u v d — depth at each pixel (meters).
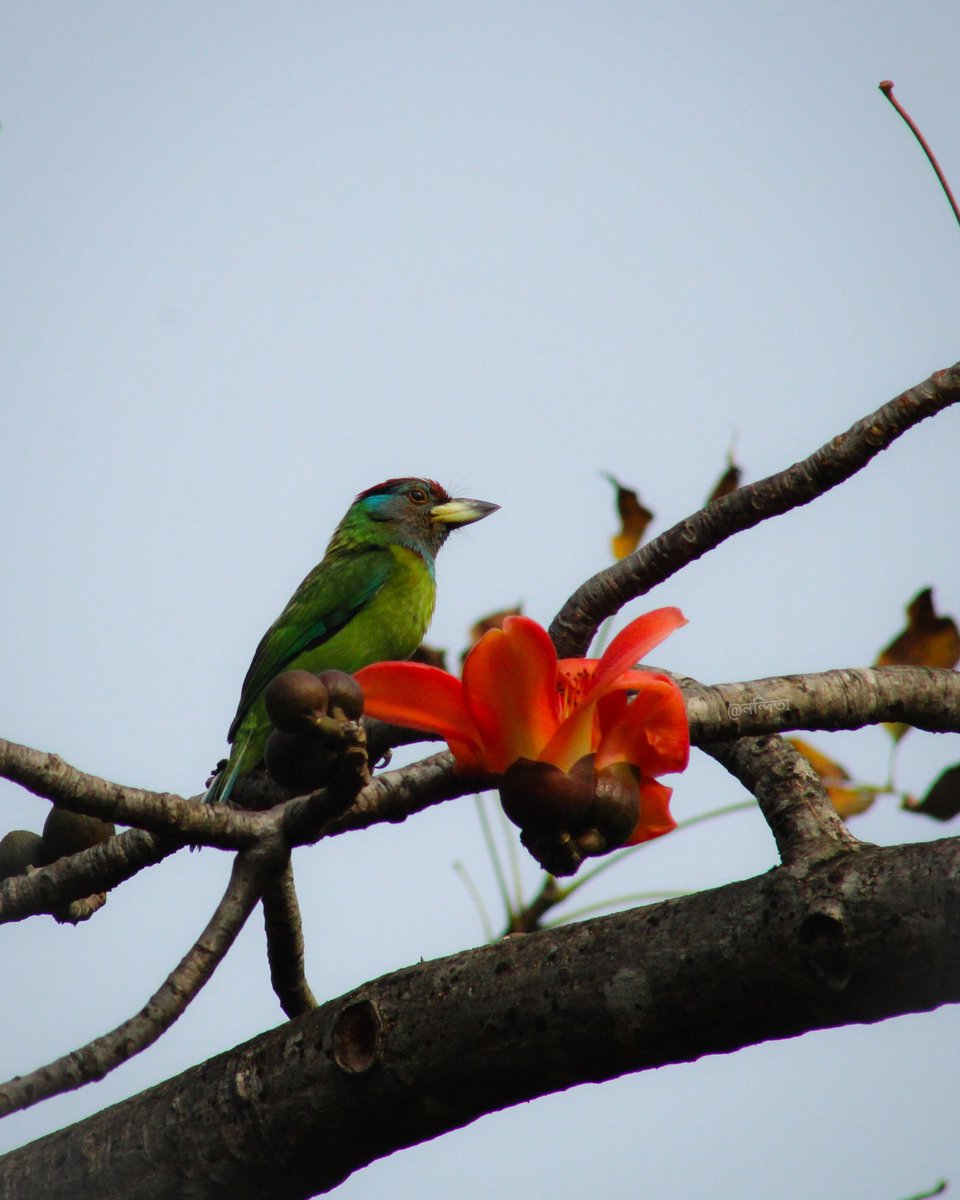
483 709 4.13
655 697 4.22
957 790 7.30
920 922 4.06
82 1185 5.12
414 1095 4.75
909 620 7.18
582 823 4.17
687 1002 4.41
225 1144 4.96
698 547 6.75
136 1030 4.92
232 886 5.28
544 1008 4.59
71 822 6.11
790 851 4.54
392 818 5.83
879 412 6.45
